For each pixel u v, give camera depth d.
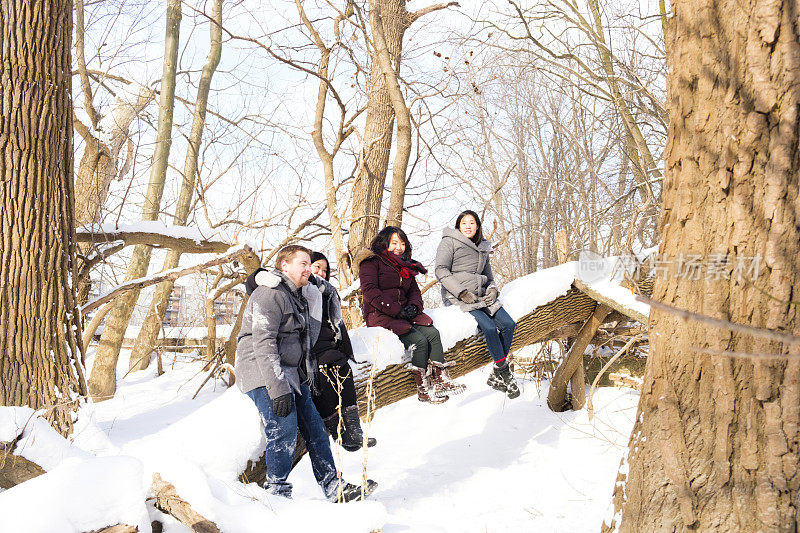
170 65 10.70
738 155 1.97
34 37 4.80
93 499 2.27
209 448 3.35
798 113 1.89
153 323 10.63
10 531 2.10
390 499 4.50
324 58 8.38
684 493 2.04
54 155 4.88
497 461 5.27
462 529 3.90
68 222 5.01
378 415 6.64
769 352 1.92
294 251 3.45
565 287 5.57
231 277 7.98
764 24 1.92
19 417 2.81
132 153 8.43
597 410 6.22
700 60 2.07
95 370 8.70
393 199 7.57
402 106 7.47
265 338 3.26
